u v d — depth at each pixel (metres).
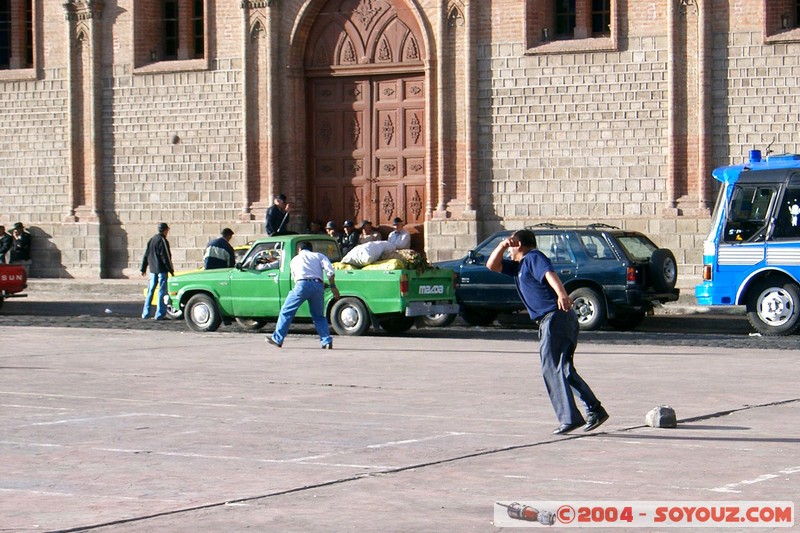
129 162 39.00
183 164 38.25
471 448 11.98
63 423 13.81
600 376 17.78
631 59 33.12
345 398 15.79
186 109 38.19
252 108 37.25
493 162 34.66
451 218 34.91
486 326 28.48
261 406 15.10
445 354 21.31
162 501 9.72
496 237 27.36
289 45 36.88
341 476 10.65
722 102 32.28
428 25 35.38
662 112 32.84
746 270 24.80
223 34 37.62
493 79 34.59
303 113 37.22
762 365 19.19
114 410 14.84
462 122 34.88
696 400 15.27
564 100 33.84
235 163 37.59
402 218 36.34
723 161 32.28
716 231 25.14
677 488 10.01
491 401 15.41
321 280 22.33
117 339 24.25
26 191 40.28
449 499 9.67
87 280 38.56
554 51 33.84
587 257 26.16
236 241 37.41
